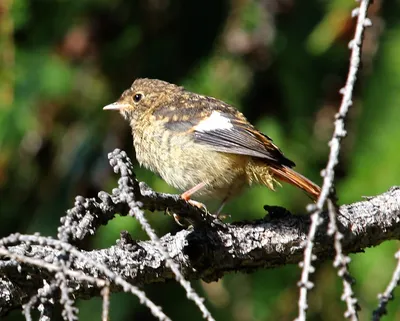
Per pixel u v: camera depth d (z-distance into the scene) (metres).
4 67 11.02
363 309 9.83
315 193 9.51
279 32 12.05
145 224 5.88
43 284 7.10
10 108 11.15
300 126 11.90
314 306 11.12
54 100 11.59
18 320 11.07
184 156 10.16
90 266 7.22
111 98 12.21
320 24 11.42
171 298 11.24
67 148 12.12
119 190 6.56
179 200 7.33
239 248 7.89
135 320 11.12
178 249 7.63
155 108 10.80
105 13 12.04
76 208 6.70
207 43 12.05
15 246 7.06
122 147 12.28
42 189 11.95
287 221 8.09
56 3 11.52
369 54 11.24
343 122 5.95
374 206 8.24
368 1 6.36
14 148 11.45
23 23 11.02
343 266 5.47
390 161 9.82
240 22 12.14
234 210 11.42
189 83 11.95
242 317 11.25
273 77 12.19
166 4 12.09
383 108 10.00
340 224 8.03
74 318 5.50
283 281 11.17
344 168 11.38
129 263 7.41
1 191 11.83
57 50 11.74
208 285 11.33
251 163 9.79
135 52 12.17
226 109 10.48
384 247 9.82
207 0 12.08
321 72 11.97
